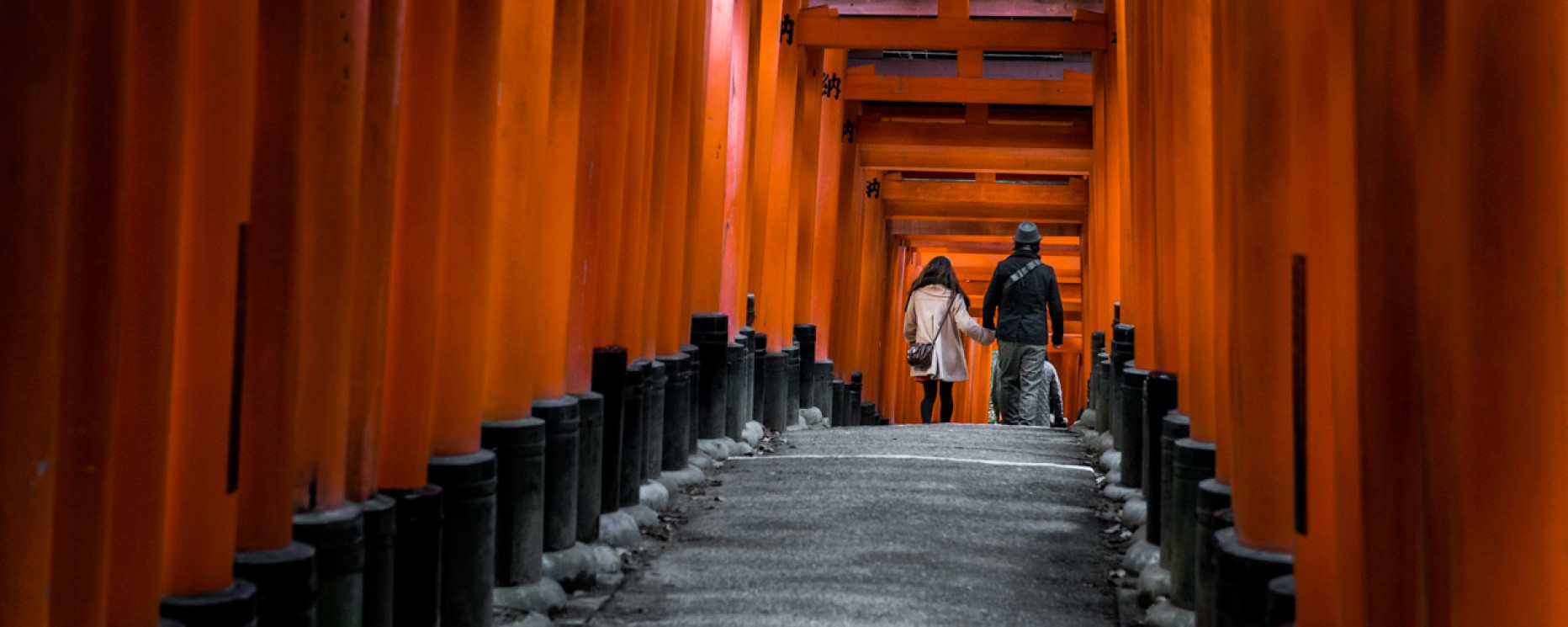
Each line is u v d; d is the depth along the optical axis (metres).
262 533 2.66
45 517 1.80
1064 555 5.23
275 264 2.61
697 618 4.18
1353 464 2.38
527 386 4.25
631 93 5.58
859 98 13.69
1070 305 30.03
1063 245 24.12
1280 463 2.98
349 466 3.09
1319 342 2.68
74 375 1.99
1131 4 6.21
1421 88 2.02
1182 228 4.18
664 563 4.96
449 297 3.67
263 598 2.59
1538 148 1.82
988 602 4.47
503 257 4.14
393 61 3.03
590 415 4.82
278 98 2.56
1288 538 3.00
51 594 2.00
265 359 2.62
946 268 14.46
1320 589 2.68
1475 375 1.88
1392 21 2.12
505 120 4.12
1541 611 1.88
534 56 4.13
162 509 2.26
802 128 11.87
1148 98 5.99
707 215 7.86
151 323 2.19
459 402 3.72
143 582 2.23
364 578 3.07
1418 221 2.05
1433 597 2.05
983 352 33.38
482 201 3.68
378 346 3.10
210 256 2.38
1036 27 11.28
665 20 6.06
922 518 5.84
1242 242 2.97
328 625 2.87
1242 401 3.02
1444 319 2.01
